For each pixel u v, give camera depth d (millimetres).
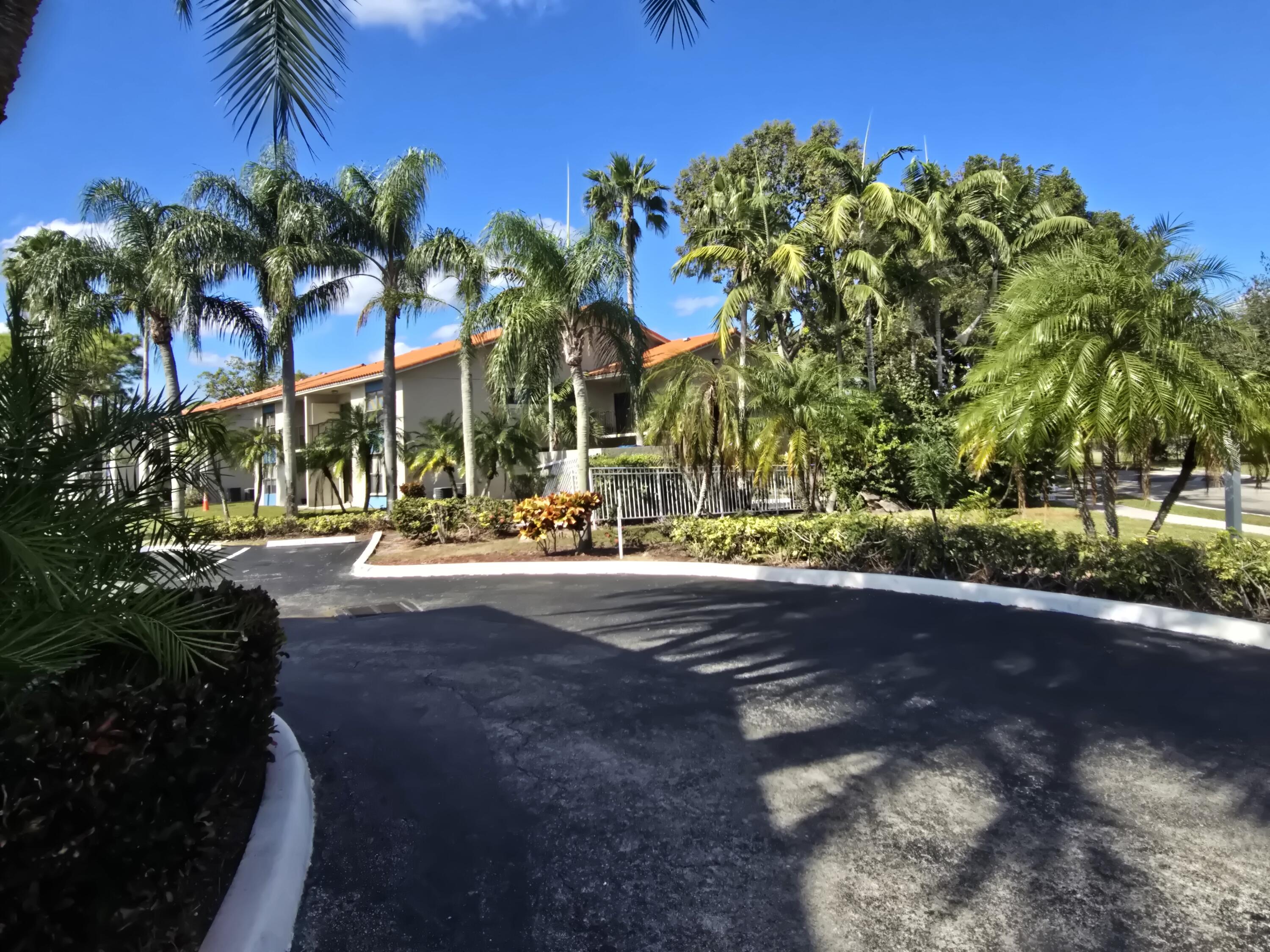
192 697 2754
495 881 3156
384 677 6359
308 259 20516
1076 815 3602
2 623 2625
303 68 3922
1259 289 13789
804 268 18672
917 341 29766
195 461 4332
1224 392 7863
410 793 4039
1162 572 7621
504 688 5918
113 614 3027
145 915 2281
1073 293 8461
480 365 28859
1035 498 21078
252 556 17203
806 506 14695
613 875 3189
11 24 2693
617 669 6344
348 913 2947
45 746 2109
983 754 4332
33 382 3391
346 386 29922
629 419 30672
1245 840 3342
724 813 3713
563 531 15070
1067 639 6809
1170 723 4719
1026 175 30938
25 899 1924
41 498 3131
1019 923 2799
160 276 19641
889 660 6297
